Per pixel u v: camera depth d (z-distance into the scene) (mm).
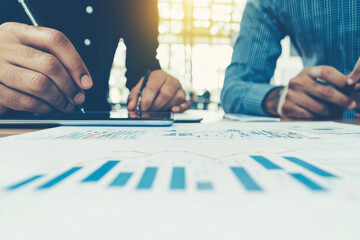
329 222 77
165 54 3760
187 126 380
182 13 4238
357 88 587
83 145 221
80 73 469
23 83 433
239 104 839
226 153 185
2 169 144
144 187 112
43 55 433
